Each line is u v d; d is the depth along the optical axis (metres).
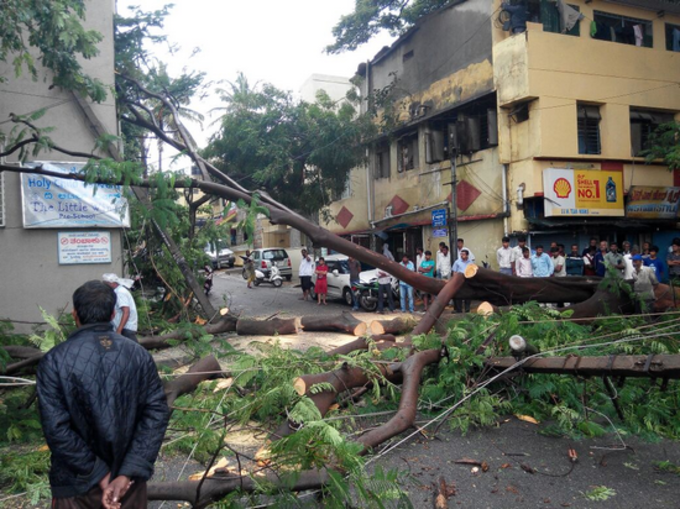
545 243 16.08
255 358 5.70
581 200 15.59
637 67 16.61
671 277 11.56
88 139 10.55
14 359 7.33
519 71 15.15
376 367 5.46
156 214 6.29
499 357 5.69
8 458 4.44
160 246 11.62
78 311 2.54
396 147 21.22
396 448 4.75
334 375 5.29
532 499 3.79
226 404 5.32
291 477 3.22
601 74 16.00
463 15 17.38
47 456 4.40
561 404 5.27
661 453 4.57
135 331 6.96
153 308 12.14
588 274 13.16
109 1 10.98
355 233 22.56
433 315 7.68
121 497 2.33
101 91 9.54
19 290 10.01
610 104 16.17
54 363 2.32
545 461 4.43
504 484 4.02
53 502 2.34
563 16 15.83
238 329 10.09
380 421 5.30
